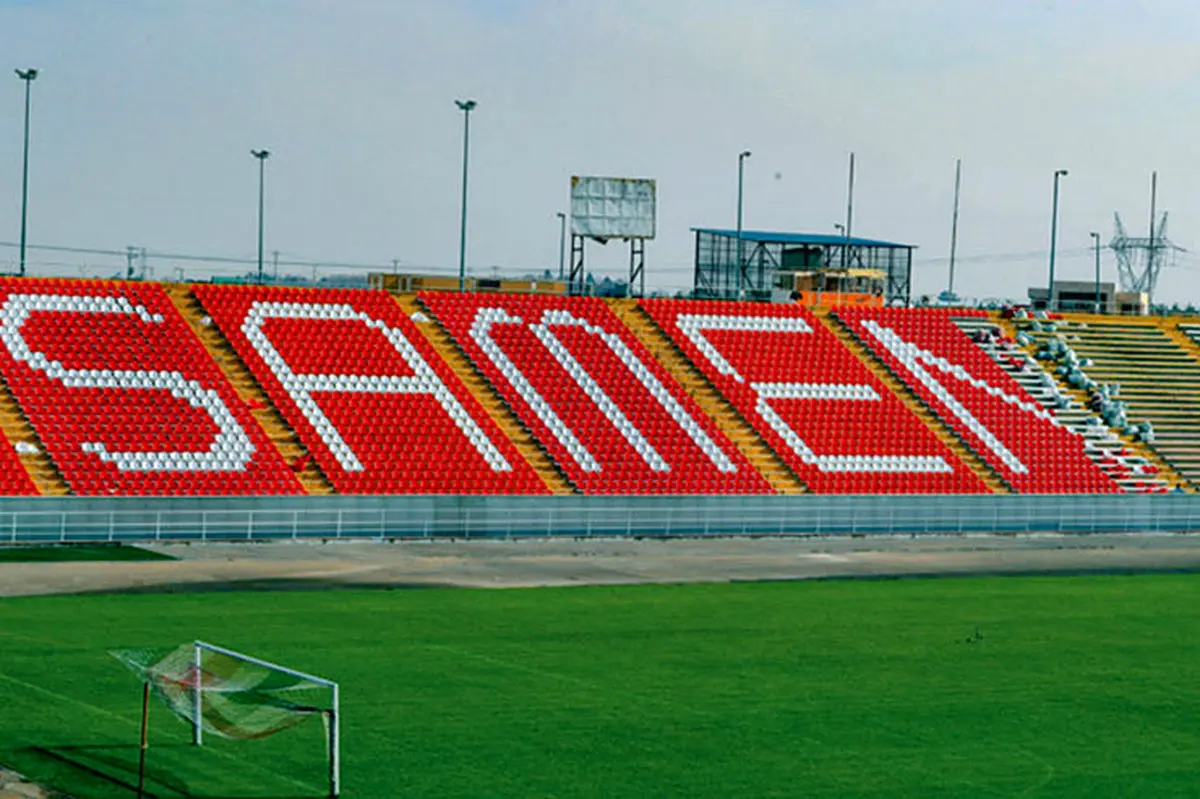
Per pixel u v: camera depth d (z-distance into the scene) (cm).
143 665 4134
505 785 3600
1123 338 10950
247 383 8350
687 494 8269
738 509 8000
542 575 6481
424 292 9462
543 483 8225
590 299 9856
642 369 9362
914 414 9575
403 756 3794
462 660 4819
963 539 8200
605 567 6769
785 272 11212
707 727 4150
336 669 4638
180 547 6919
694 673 4762
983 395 9881
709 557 7194
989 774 3819
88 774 3578
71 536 6900
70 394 7919
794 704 4431
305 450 7988
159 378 8194
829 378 9719
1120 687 4778
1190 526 8850
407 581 6209
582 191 10512
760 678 4725
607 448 8612
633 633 5319
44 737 3841
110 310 8594
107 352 8281
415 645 5003
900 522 8294
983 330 10569
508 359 9125
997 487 9075
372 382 8612
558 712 4247
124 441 7706
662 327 9806
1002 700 4569
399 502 7438
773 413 9275
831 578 6675
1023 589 6550
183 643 4878
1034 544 8062
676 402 9150
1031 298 12469
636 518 7825
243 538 7175
